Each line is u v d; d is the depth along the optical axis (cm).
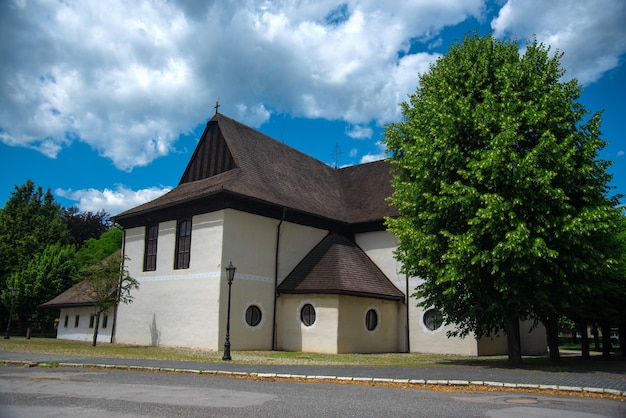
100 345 2458
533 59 1722
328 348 2256
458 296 1720
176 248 2466
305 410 795
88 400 870
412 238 1667
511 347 1673
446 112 1642
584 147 1547
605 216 1465
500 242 1421
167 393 956
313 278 2403
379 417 748
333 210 2880
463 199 1512
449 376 1250
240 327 2245
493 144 1495
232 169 2542
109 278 2509
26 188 5297
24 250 4581
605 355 2695
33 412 762
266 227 2441
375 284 2511
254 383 1136
